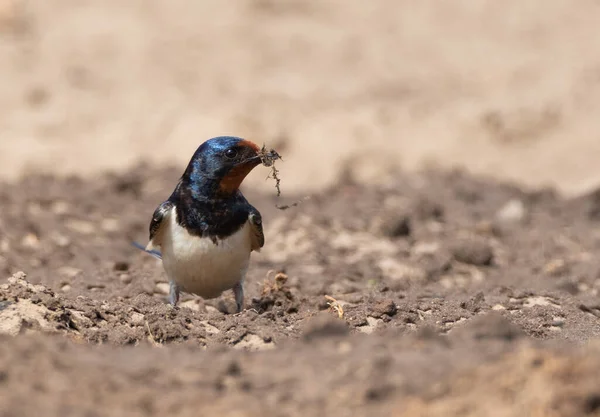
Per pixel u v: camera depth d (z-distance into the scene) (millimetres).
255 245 11148
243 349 8961
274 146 23547
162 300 12133
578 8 31859
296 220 17359
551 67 27219
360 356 7559
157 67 27469
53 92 26141
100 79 26891
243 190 20109
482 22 31156
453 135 23812
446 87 26641
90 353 7793
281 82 26562
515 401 6609
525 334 10211
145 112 25016
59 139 24000
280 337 9461
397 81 26953
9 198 18047
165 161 22453
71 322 9516
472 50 29062
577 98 25000
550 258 15742
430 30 30609
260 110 24828
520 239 16891
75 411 6645
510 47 29219
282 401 6945
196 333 9648
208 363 7500
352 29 30516
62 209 17688
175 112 24797
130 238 16391
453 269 14922
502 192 19984
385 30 30562
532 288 13055
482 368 6980
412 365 7238
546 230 17531
